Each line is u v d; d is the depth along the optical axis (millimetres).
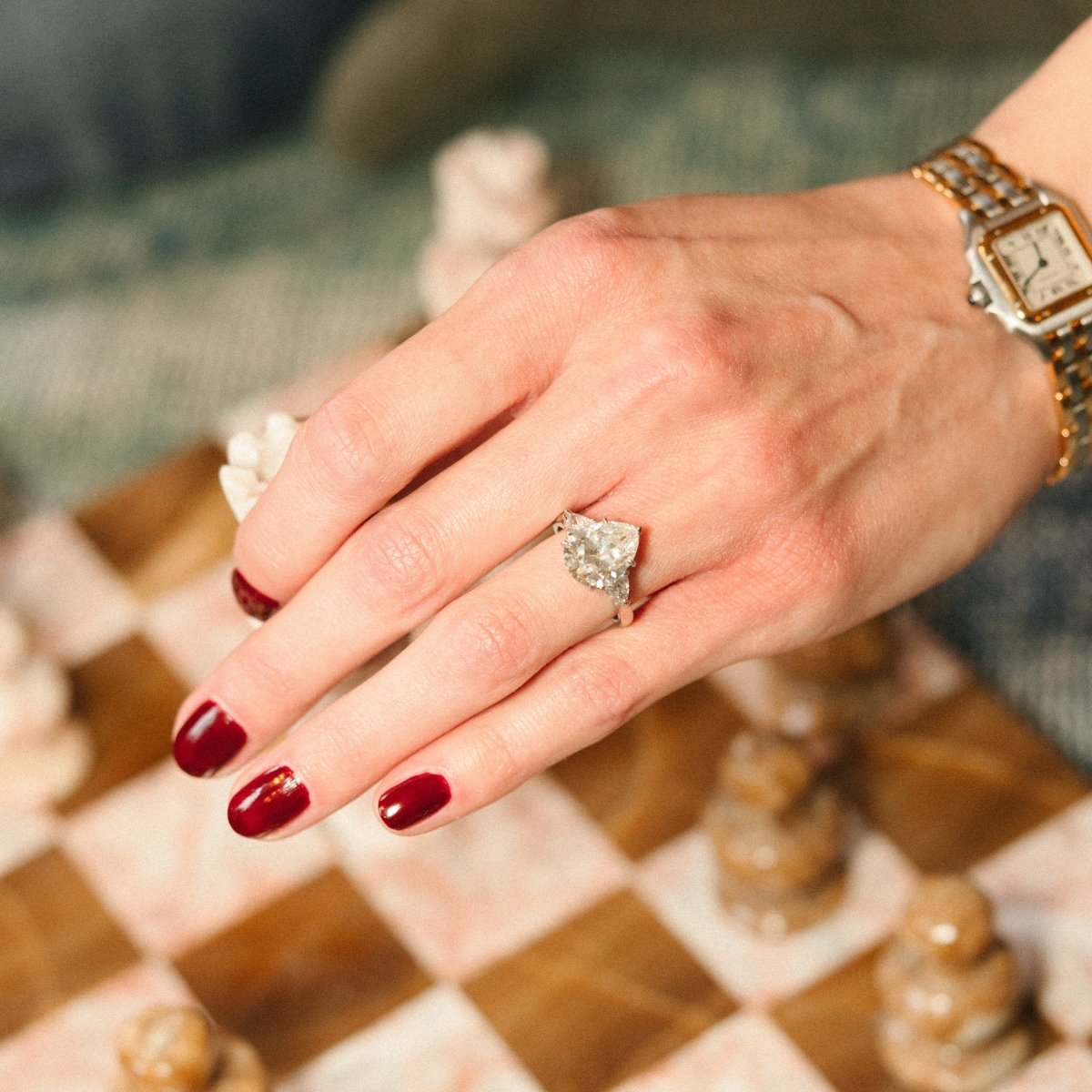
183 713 513
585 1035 592
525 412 501
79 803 646
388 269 1093
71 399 1021
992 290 530
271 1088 587
